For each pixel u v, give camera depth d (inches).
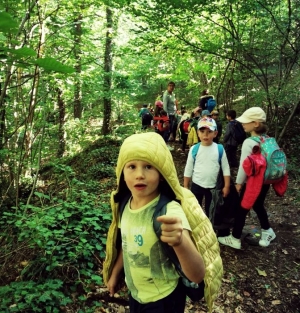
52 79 183.9
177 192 53.0
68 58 229.9
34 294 93.1
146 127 414.3
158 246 52.7
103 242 126.2
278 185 132.2
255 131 132.1
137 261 54.4
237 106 410.0
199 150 133.7
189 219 53.8
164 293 54.7
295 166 245.4
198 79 542.6
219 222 135.7
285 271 127.7
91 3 238.8
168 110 356.2
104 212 153.4
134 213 54.5
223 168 131.7
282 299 112.7
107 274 65.6
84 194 160.7
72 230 128.3
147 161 50.3
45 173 296.8
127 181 52.5
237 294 114.2
